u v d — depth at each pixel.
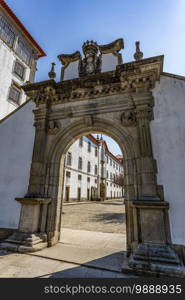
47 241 4.60
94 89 5.18
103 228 7.20
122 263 3.49
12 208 5.03
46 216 4.80
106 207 16.19
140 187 4.02
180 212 3.60
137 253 3.32
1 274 2.93
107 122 4.87
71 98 5.47
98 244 4.86
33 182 4.88
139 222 3.72
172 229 3.53
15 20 12.71
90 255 3.97
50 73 5.96
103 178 30.50
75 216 10.41
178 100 4.35
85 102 5.35
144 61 4.33
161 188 3.86
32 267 3.25
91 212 12.23
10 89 12.15
